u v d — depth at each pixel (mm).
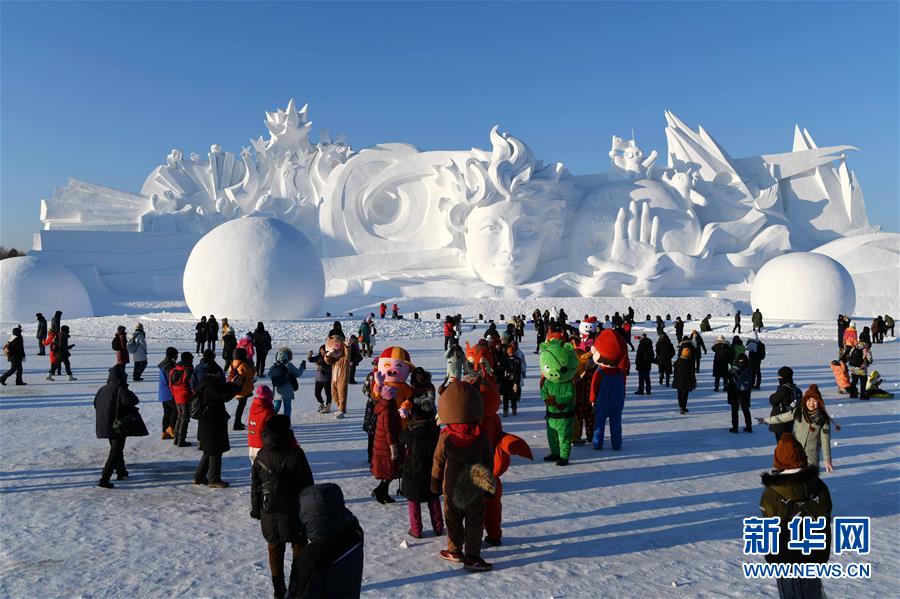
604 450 9281
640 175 52156
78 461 8500
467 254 49938
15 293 37125
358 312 40844
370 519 6418
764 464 8406
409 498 5816
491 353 11227
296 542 4672
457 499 5152
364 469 8195
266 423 4770
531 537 5887
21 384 15367
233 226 33906
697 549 5574
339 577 3475
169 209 56156
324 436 10070
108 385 7473
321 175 58844
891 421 11070
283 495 4617
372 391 7457
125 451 9117
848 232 55469
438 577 5016
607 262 48312
